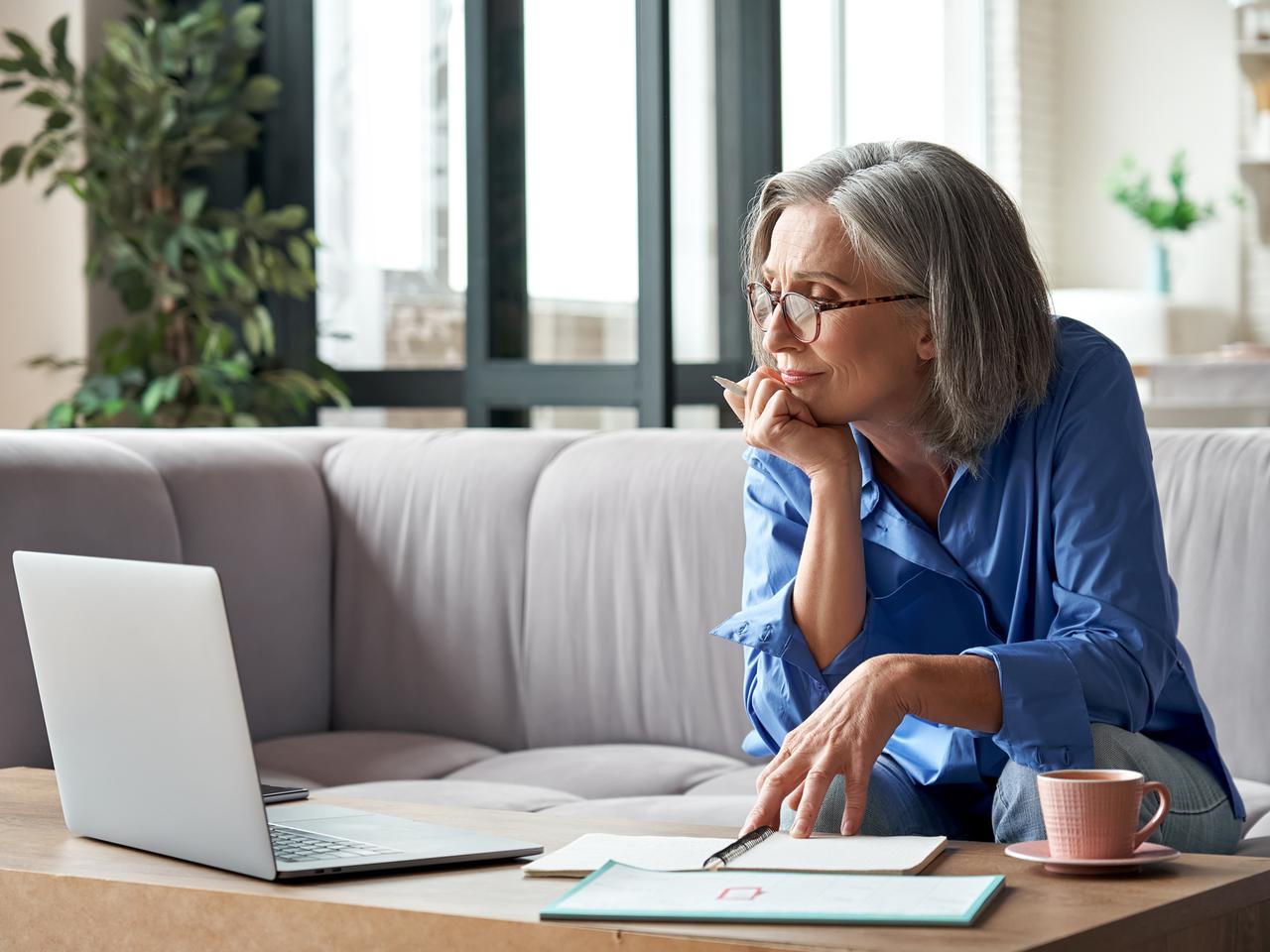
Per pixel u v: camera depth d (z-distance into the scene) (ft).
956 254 4.71
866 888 3.61
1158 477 7.32
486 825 4.72
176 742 4.20
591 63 11.78
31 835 4.72
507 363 12.13
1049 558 4.88
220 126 12.45
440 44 12.47
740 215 12.47
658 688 8.43
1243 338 24.06
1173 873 3.87
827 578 5.00
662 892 3.64
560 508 8.85
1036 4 24.44
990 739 5.05
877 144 5.00
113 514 8.11
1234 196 23.65
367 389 12.93
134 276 11.98
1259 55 23.88
